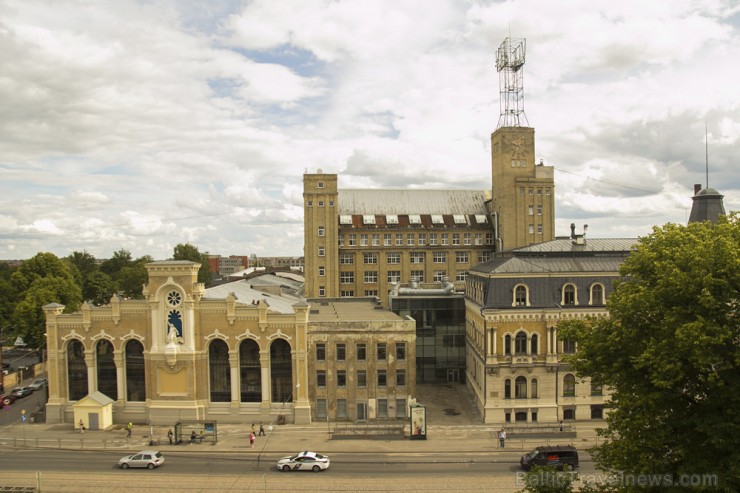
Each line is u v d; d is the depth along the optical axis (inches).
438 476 2215.8
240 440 2699.3
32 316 4281.5
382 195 5585.6
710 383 1210.0
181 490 2094.0
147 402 2989.7
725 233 1363.2
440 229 5354.3
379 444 2623.0
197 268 3009.4
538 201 5039.4
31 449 2600.9
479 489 2075.5
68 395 3058.6
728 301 1229.7
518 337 2920.8
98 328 3016.7
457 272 5369.1
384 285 5290.4
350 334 3024.1
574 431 2716.5
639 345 1347.2
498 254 3764.8
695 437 1254.9
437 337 3860.7
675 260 1370.6
